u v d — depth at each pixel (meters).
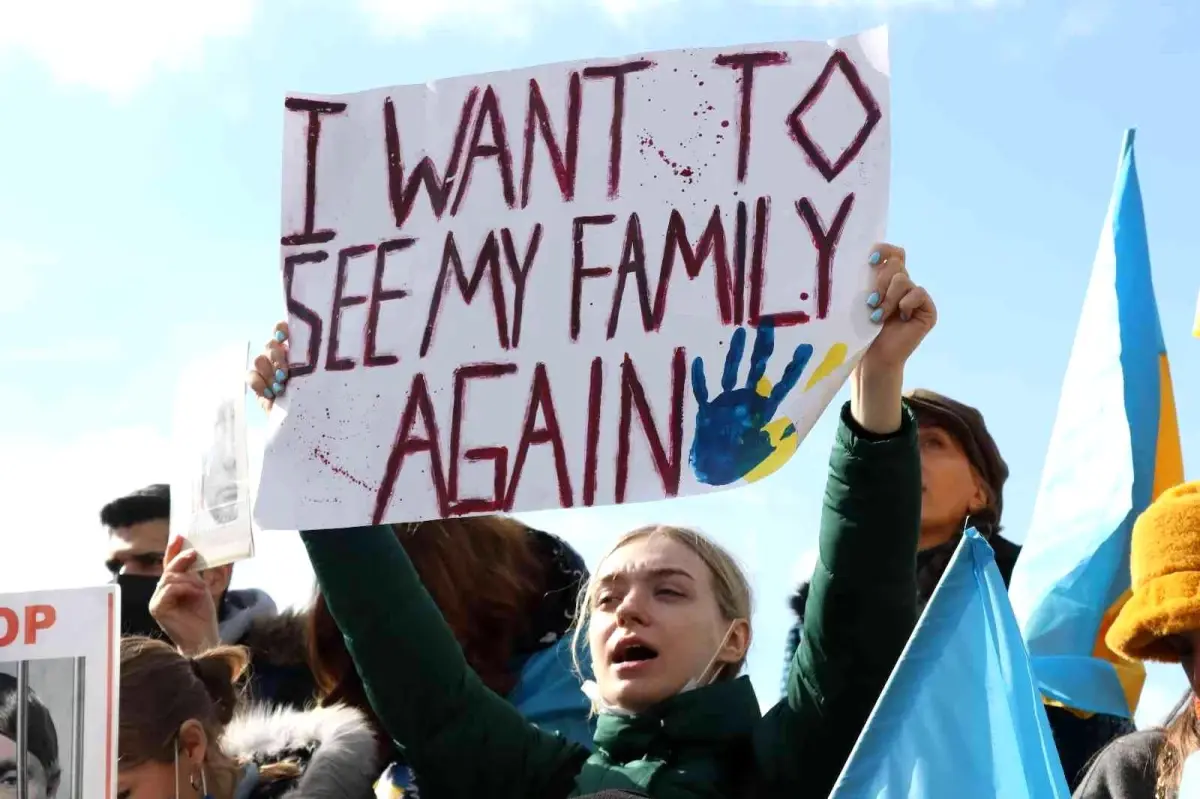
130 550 4.70
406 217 3.46
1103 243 3.86
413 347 3.38
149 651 3.90
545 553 4.28
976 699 2.55
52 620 3.42
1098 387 3.76
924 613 2.61
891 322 3.04
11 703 3.39
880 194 3.10
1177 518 2.64
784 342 3.10
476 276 3.37
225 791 3.87
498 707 3.46
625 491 3.15
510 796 3.38
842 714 3.08
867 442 3.02
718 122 3.24
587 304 3.27
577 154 3.34
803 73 3.19
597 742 3.29
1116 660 3.54
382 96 3.52
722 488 3.09
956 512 4.10
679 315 3.19
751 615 3.44
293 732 3.95
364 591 3.45
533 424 3.26
